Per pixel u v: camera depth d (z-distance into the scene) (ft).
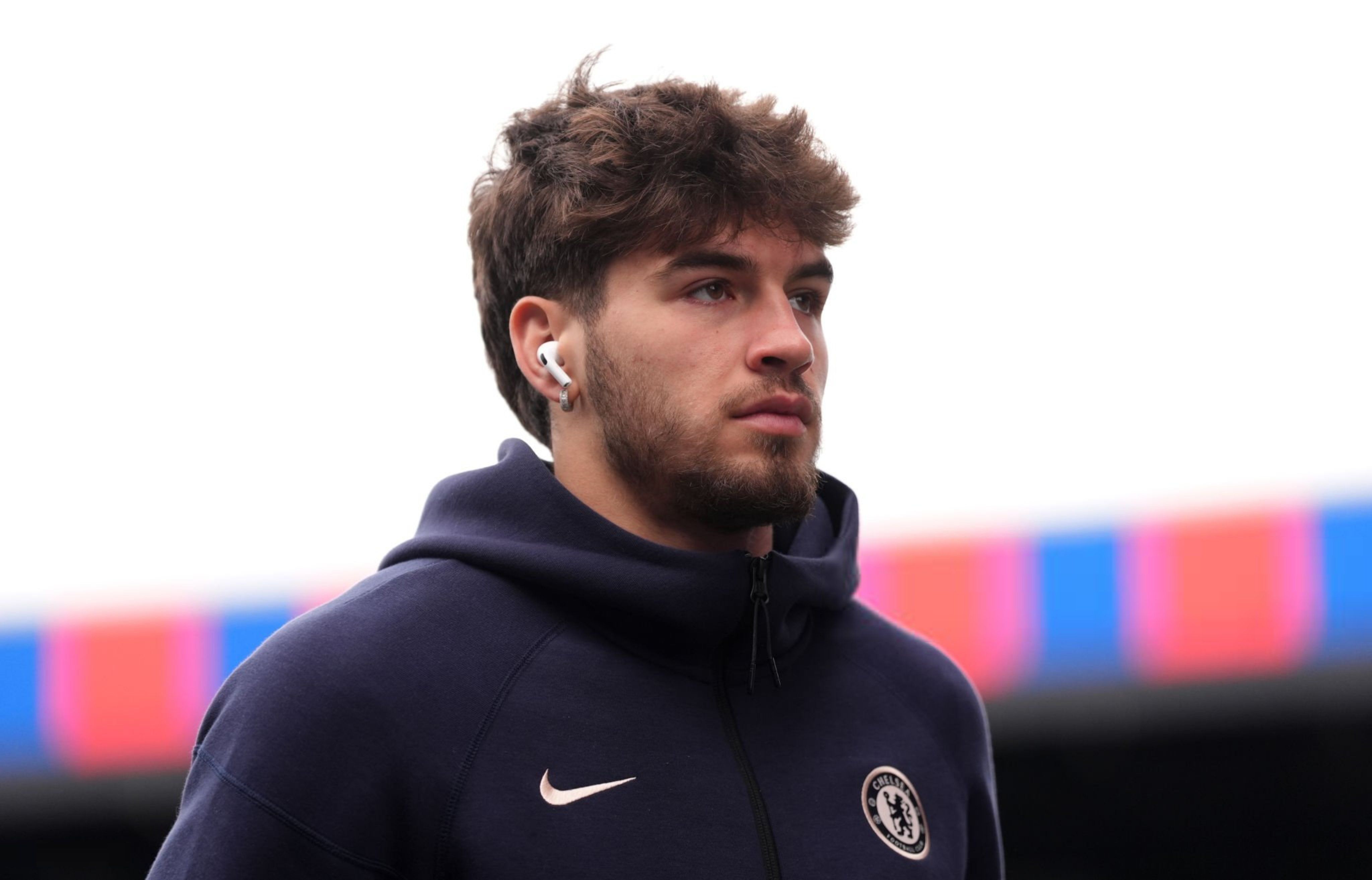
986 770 20.94
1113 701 45.50
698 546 18.88
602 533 18.01
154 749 44.93
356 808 15.88
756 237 18.16
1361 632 43.21
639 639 18.11
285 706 16.05
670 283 17.95
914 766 19.30
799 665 19.56
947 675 21.11
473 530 18.61
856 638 20.75
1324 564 43.57
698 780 17.13
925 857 18.28
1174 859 67.56
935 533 45.85
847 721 19.19
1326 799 63.67
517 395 20.98
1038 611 44.98
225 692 16.74
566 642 17.79
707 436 17.62
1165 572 44.47
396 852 16.15
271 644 16.87
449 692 16.75
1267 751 62.23
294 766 15.76
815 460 18.38
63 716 45.01
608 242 18.10
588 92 20.06
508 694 17.01
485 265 20.59
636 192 17.95
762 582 18.19
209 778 16.01
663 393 17.78
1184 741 62.34
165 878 15.49
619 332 18.07
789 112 19.04
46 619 45.24
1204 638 44.21
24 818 45.98
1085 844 68.18
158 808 46.78
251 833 15.47
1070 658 44.86
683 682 18.07
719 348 17.81
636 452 17.98
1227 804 64.69
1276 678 44.52
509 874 15.84
